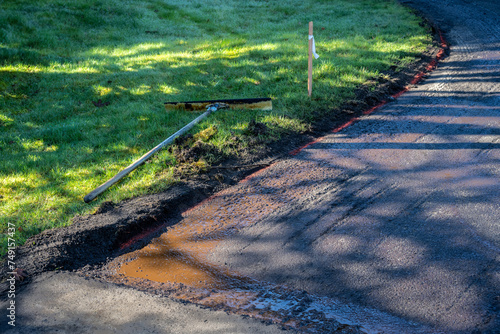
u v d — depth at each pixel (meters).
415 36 12.70
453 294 3.24
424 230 4.09
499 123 6.48
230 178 5.54
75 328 3.08
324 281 3.55
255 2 21.17
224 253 4.09
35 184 5.63
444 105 7.53
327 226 4.32
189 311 3.21
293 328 2.98
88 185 5.46
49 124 7.94
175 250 4.22
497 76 8.83
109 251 4.29
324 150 6.16
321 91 8.33
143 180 5.43
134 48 13.60
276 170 5.67
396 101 8.05
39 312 3.28
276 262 3.87
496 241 3.81
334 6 19.53
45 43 13.18
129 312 3.24
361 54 10.90
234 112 7.57
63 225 4.54
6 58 11.00
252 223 4.54
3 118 8.23
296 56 10.98
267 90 8.65
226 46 13.20
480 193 4.62
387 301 3.24
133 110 8.15
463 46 11.78
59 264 3.98
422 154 5.71
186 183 5.36
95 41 14.36
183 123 7.39
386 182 5.07
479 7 17.55
